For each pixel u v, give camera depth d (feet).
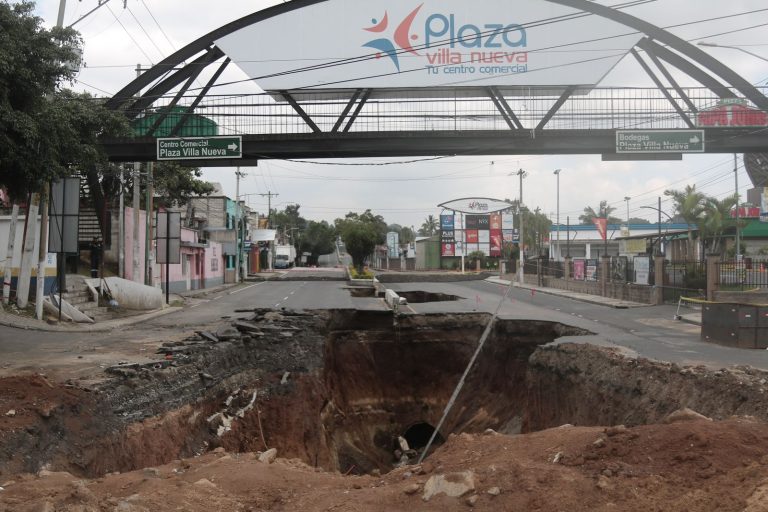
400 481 23.63
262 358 61.36
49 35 43.37
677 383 38.22
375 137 70.49
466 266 255.91
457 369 80.64
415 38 74.18
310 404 61.31
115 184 115.44
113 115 51.83
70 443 30.86
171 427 40.63
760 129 68.59
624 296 107.86
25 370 41.42
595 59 73.51
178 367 45.75
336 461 62.80
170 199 141.79
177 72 74.38
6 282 70.69
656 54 74.02
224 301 110.32
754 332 51.83
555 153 72.23
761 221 156.25
